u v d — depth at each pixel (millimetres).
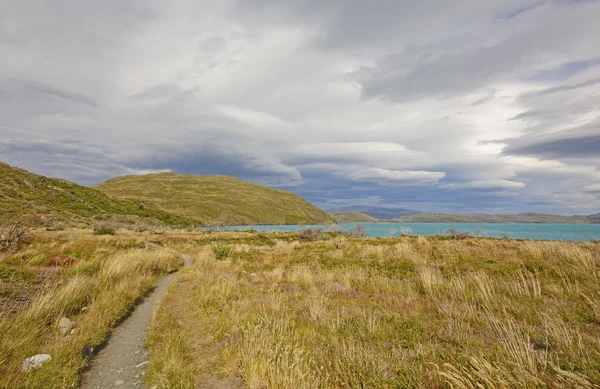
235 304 8602
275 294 9438
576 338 4652
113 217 72750
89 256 18547
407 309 7488
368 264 14625
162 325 7297
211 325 7102
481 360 3994
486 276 9039
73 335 6434
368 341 5457
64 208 71625
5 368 4660
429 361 4344
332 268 14266
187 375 4672
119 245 28219
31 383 4422
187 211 171000
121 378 5062
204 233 59312
